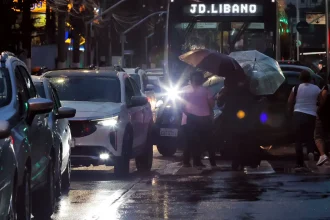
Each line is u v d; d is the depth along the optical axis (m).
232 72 21.27
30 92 13.10
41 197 13.37
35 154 12.34
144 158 22.08
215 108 23.95
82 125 19.47
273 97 25.12
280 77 24.41
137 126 21.06
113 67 23.61
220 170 21.06
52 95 16.00
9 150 9.73
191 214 13.30
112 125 19.59
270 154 25.59
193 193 15.92
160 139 25.73
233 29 30.83
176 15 30.92
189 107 21.77
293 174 19.39
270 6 30.75
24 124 11.60
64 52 54.34
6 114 11.03
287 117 24.34
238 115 21.06
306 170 20.62
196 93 21.70
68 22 62.25
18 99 11.74
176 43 30.88
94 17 66.44
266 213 13.24
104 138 19.52
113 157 19.58
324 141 21.14
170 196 15.55
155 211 13.70
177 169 21.70
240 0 30.81
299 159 21.44
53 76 21.39
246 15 30.78
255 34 30.88
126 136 19.98
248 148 20.98
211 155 22.02
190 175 19.70
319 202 14.38
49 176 13.51
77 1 60.62
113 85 21.12
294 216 12.91
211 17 30.78
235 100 21.09
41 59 61.16
